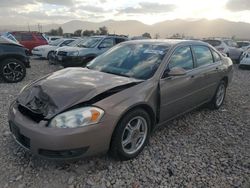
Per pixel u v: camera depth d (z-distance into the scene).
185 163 3.70
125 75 4.08
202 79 5.00
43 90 3.49
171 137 4.52
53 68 12.90
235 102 6.86
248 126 5.18
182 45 4.72
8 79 8.77
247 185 3.26
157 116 4.09
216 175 3.44
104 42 11.73
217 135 4.70
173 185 3.22
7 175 3.30
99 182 3.23
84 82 3.62
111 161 3.65
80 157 3.18
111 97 3.35
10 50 8.71
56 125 3.07
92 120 3.13
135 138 3.72
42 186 3.13
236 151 4.11
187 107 4.82
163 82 4.03
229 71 6.12
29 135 3.15
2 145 4.01
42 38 19.98
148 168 3.55
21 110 3.53
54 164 3.54
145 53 4.47
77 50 11.20
